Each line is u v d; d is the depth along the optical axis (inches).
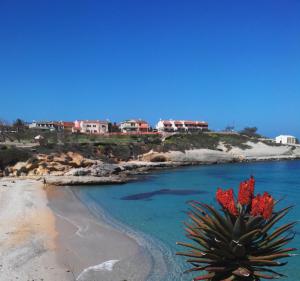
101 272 693.3
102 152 3526.1
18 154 2554.1
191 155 4040.4
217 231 272.2
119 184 2229.3
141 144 4153.5
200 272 681.0
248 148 5083.7
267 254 278.2
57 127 6141.7
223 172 3129.9
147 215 1248.8
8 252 780.0
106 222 1131.3
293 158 4931.1
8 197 1544.0
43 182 2113.7
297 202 1541.6
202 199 1641.2
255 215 267.1
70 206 1418.6
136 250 829.8
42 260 741.9
